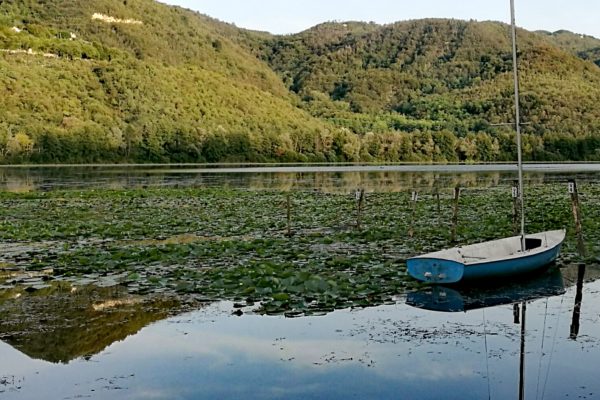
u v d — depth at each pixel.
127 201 33.16
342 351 9.32
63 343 9.73
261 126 130.75
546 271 14.85
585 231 20.16
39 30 147.62
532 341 9.81
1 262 15.88
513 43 15.19
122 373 8.52
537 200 31.39
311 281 12.67
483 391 7.89
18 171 73.81
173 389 7.97
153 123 109.88
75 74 121.81
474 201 31.19
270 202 32.09
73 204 31.48
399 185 48.31
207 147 110.56
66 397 7.74
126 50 158.75
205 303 11.87
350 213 26.78
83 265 15.38
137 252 16.55
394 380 8.24
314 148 119.69
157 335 10.07
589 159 113.00
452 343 9.69
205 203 31.83
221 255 16.64
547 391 7.89
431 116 158.12
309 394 7.80
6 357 9.15
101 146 101.06
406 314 11.22
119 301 12.08
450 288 13.15
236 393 7.84
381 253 16.98
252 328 10.39
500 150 115.94
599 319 11.06
